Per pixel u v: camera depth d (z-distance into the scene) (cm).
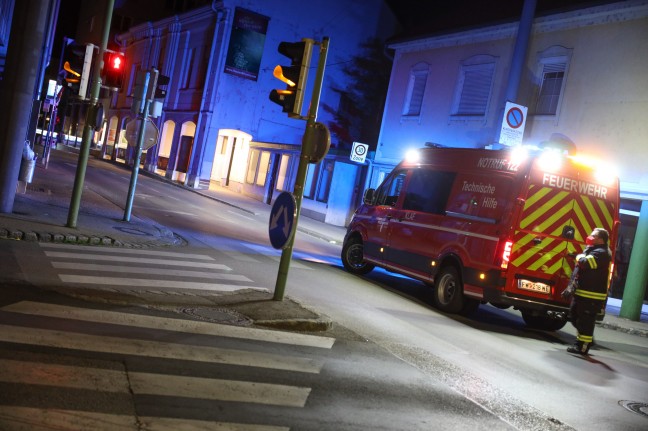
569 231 1015
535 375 715
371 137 3881
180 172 3725
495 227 998
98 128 1174
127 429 396
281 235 796
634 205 1628
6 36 1623
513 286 980
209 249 1312
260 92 3616
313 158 789
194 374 521
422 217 1170
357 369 613
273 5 3566
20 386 436
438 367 673
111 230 1263
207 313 732
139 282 852
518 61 1944
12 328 556
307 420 461
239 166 3659
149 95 1434
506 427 516
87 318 630
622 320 1455
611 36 1747
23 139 1211
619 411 620
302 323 741
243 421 440
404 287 1296
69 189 1972
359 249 1370
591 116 1767
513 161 1014
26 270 809
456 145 2267
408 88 2570
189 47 3919
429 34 2441
